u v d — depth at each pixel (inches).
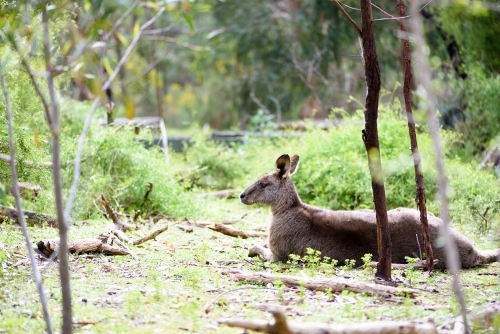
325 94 1371.8
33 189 545.0
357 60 1298.0
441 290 367.2
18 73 517.7
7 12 290.7
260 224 592.1
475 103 730.2
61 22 489.4
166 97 1652.3
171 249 467.2
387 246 375.6
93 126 636.1
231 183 790.5
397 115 693.3
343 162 640.4
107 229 490.0
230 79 1603.1
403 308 329.7
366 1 356.8
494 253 440.8
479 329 291.9
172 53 1553.9
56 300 336.8
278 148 799.7
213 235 530.3
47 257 419.5
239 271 392.2
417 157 395.5
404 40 392.2
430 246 398.9
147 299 341.1
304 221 443.2
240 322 274.8
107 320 309.7
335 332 270.5
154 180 608.7
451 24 788.0
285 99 1396.4
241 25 1411.2
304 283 352.8
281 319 265.9
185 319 314.3
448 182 560.7
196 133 840.9
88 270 393.7
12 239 457.1
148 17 1315.2
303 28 1315.2
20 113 502.0
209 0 1432.1
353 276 394.0
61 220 264.1
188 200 621.9
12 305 329.1
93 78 279.1
